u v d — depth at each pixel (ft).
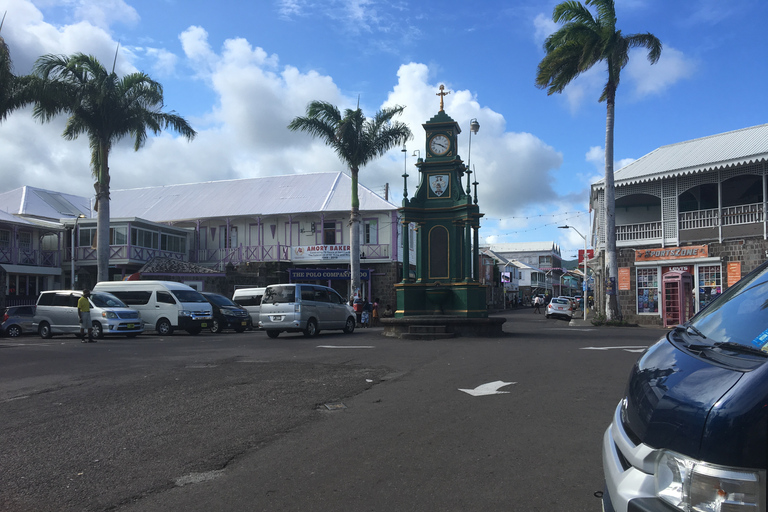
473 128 73.46
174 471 16.39
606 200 79.20
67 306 70.85
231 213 130.72
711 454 6.91
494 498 13.94
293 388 28.30
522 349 44.14
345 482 15.25
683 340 10.28
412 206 64.75
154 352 46.88
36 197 135.13
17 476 16.10
